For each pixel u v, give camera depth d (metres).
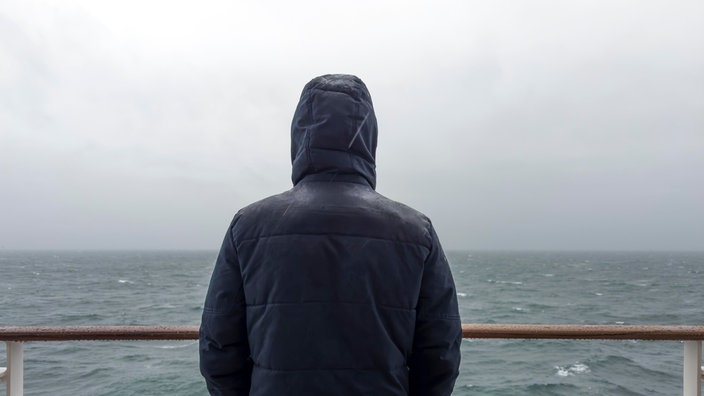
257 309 1.34
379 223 1.36
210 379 1.44
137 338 2.31
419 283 1.36
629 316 36.16
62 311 37.12
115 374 16.28
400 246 1.35
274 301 1.31
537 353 20.69
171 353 19.45
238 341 1.42
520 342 23.20
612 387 15.75
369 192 1.44
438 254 1.42
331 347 1.28
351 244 1.33
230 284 1.41
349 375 1.27
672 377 17.11
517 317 35.00
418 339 1.39
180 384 14.87
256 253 1.37
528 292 54.22
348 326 1.28
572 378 16.70
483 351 21.09
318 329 1.28
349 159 1.43
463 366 18.36
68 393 14.41
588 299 47.53
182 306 39.81
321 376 1.26
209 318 1.42
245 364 1.44
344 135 1.42
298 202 1.39
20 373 2.34
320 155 1.42
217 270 1.44
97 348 20.59
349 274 1.31
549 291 55.69
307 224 1.34
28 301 44.56
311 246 1.32
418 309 1.38
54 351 19.98
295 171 1.48
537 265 124.38
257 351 1.33
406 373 1.35
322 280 1.30
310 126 1.44
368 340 1.28
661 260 174.00
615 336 2.29
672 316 36.25
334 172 1.43
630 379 16.78
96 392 14.33
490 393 14.91
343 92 1.45
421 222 1.42
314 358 1.27
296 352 1.28
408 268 1.34
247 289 1.37
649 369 18.11
